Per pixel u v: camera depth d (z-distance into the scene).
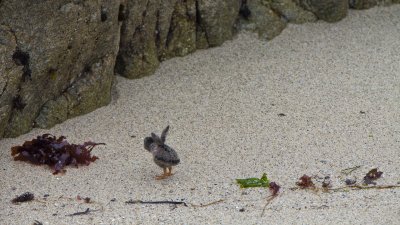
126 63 11.41
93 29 10.16
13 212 8.21
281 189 8.67
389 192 8.55
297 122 10.36
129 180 8.95
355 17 13.44
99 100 10.72
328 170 9.13
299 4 13.19
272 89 11.26
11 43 9.41
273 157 9.48
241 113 10.62
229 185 8.80
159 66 11.84
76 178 8.99
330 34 12.89
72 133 10.10
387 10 13.70
